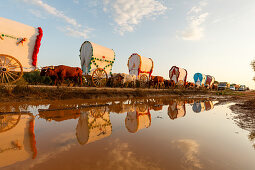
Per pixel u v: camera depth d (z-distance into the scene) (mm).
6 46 6812
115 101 7844
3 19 6883
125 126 3150
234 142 2393
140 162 1528
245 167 1545
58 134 2439
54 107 5012
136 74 17781
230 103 9602
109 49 12516
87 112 4484
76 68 9828
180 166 1481
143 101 8602
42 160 1518
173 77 26578
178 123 3648
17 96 6062
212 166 1530
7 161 1478
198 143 2264
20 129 2645
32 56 7555
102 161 1521
